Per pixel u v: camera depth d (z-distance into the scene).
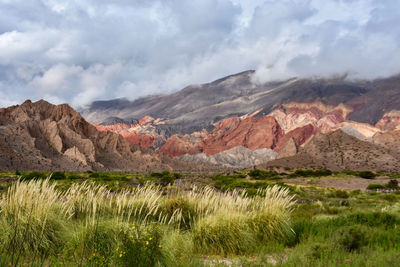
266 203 10.55
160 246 6.69
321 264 6.73
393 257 6.94
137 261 6.21
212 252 8.52
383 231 10.76
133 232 6.81
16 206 7.11
